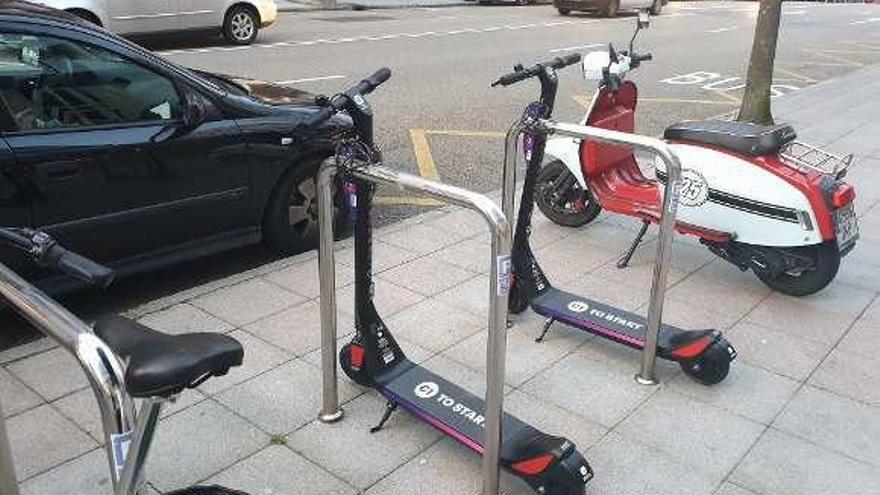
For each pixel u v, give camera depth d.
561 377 3.57
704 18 22.36
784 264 4.27
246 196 4.57
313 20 17.36
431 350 3.79
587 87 10.63
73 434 3.13
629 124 4.98
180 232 4.35
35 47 3.81
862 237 5.22
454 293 4.36
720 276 4.64
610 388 3.49
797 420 3.29
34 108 3.79
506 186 3.73
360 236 3.10
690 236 5.24
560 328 3.99
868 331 4.02
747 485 2.91
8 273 2.11
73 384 3.44
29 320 1.99
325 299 3.07
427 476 2.94
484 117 8.79
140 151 4.04
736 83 11.87
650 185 4.89
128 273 4.19
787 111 9.38
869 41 18.00
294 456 3.04
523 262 3.92
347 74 10.84
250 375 3.55
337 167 2.88
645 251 4.97
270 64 11.38
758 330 4.01
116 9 11.56
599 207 5.14
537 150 3.71
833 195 4.08
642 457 3.05
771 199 4.15
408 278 4.53
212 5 12.62
